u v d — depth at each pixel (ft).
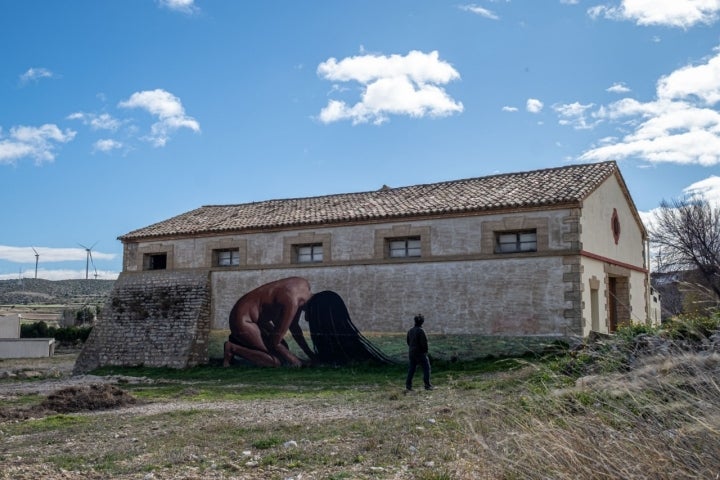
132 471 26.84
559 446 15.35
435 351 73.97
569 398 20.15
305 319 83.51
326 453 28.91
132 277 97.25
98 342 95.30
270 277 87.10
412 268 77.20
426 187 88.63
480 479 18.65
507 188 78.07
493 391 40.81
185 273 93.09
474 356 71.61
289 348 84.07
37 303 328.49
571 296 67.26
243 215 96.68
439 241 75.97
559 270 68.28
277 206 98.37
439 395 46.24
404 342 76.38
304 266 84.69
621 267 81.66
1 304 318.65
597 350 30.32
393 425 34.47
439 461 24.98
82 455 30.68
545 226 69.72
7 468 27.96
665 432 14.82
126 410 50.24
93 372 89.66
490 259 72.38
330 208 89.30
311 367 81.71
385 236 79.56
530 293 69.62
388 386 58.65
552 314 68.08
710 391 15.28
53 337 182.50
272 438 32.63
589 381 21.06
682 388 16.28
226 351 88.43
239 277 89.51
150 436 36.11
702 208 101.55
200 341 89.15
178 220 102.01
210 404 51.98
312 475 25.11
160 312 92.38
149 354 90.58
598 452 14.92
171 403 54.34
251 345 86.84
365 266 80.38
